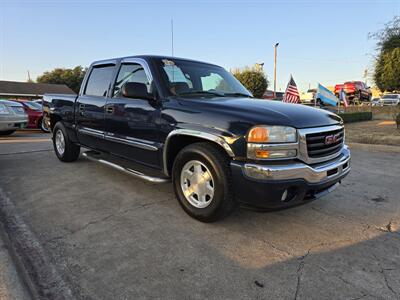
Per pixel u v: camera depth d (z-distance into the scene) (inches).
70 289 85.1
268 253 105.7
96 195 160.6
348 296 84.3
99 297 82.0
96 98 183.5
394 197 164.4
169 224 126.8
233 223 128.6
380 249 109.7
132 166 182.9
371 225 129.3
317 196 118.7
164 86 142.3
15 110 425.7
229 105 121.6
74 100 206.1
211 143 121.3
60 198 155.5
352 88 1133.1
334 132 124.4
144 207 144.9
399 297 84.0
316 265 99.0
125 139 158.7
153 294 83.5
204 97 142.4
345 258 103.4
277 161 106.9
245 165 107.0
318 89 584.7
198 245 110.0
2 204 146.3
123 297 82.1
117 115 162.7
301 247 110.2
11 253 100.1
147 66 150.4
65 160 231.3
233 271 94.8
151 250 106.0
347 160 131.8
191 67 162.6
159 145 139.3
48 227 122.6
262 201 106.5
